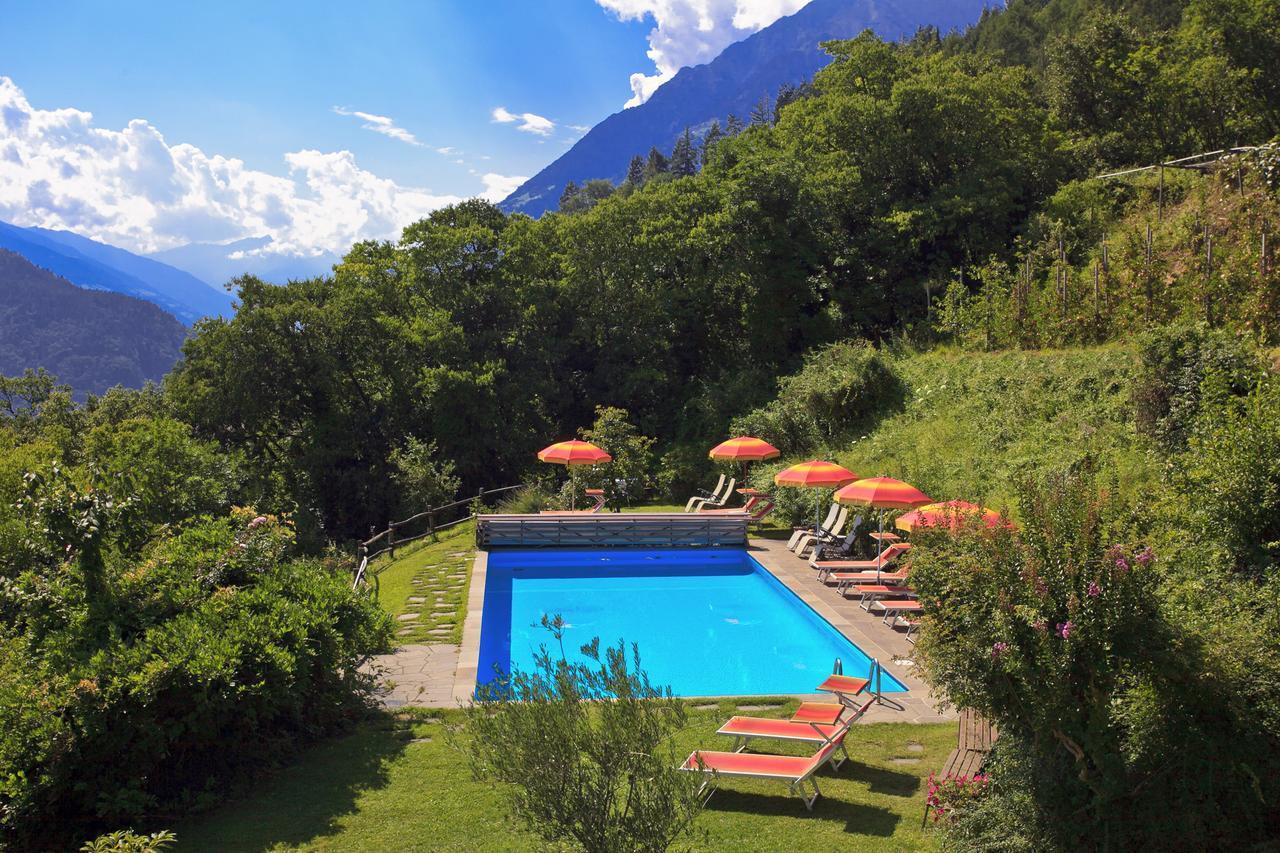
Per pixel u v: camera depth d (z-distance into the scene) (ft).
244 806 24.79
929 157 118.52
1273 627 19.60
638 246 116.88
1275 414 27.04
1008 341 76.02
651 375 112.06
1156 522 27.61
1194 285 57.21
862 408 77.46
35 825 22.39
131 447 65.82
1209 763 17.46
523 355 113.80
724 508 73.31
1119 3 210.79
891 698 32.89
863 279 114.42
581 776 16.15
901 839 21.56
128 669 24.40
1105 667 18.01
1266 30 120.37
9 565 33.01
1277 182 69.10
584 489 77.36
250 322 104.68
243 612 28.17
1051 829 18.79
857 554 57.16
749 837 22.02
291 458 108.17
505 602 51.67
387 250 127.24
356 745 29.09
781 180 107.45
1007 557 19.81
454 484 91.45
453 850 21.63
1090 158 120.98
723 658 41.27
